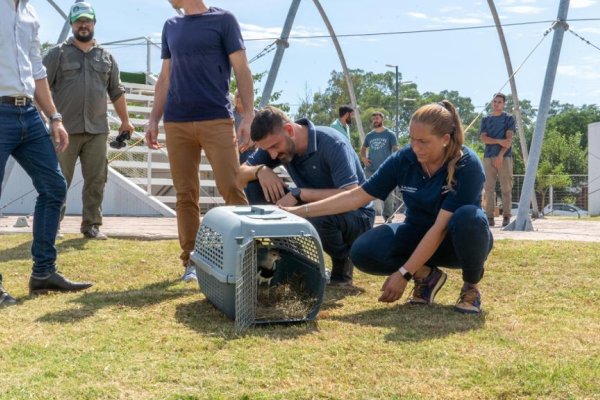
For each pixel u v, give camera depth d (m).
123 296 4.48
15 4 4.38
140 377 2.89
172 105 4.92
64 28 10.25
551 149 53.41
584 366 3.02
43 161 4.50
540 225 9.96
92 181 7.00
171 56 4.93
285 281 4.17
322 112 61.19
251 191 4.99
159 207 11.52
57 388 2.75
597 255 5.75
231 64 4.96
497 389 2.76
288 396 2.68
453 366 3.03
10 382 2.81
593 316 4.00
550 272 5.18
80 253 6.06
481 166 4.00
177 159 4.99
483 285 4.83
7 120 4.30
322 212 4.30
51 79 6.78
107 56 7.04
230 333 3.58
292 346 3.34
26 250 6.33
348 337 3.51
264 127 4.46
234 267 3.68
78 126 6.83
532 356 3.17
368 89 79.94
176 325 3.75
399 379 2.88
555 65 8.63
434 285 4.32
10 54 4.30
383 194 4.29
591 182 27.92
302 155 4.64
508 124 9.98
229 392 2.72
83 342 3.41
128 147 12.54
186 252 5.11
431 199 4.07
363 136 14.25
